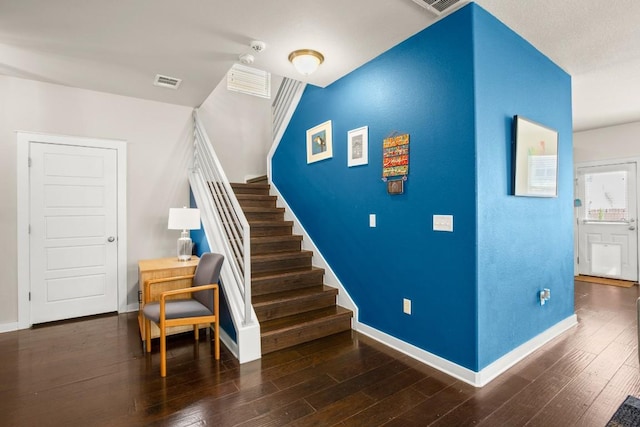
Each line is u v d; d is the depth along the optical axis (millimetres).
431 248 2504
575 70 3311
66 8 2211
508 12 2352
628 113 4719
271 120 5656
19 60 3002
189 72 3271
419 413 1923
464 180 2270
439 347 2459
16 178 3375
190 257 3697
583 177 5742
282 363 2553
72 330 3291
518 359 2574
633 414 1886
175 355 2707
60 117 3598
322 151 3707
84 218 3721
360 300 3189
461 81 2287
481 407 1974
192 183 4141
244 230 2648
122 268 3922
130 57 2943
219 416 1906
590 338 3014
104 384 2254
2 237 3305
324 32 2549
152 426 1822
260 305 2941
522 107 2678
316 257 3762
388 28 2512
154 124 4156
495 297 2359
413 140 2633
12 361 2600
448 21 2369
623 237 5336
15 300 3344
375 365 2510
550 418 1863
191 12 2275
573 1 2236
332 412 1939
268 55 2916
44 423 1847
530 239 2748
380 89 2938
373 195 3027
